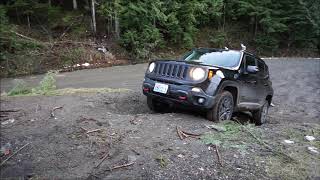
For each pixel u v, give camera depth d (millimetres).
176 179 4340
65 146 5328
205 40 33469
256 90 8461
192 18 29062
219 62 7664
